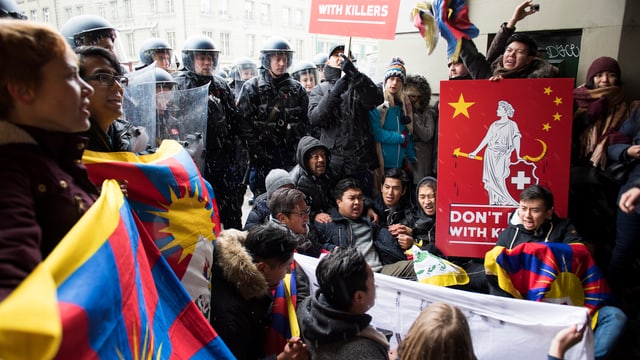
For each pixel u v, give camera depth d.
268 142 4.04
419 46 4.78
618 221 3.08
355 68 3.45
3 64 0.94
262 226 1.98
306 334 1.66
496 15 4.25
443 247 2.96
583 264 2.45
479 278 2.79
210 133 3.62
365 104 3.53
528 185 2.83
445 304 1.46
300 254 2.52
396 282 2.25
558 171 2.78
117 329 1.04
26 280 0.79
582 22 3.90
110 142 1.66
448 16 3.55
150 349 1.21
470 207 2.90
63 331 0.84
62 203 1.02
